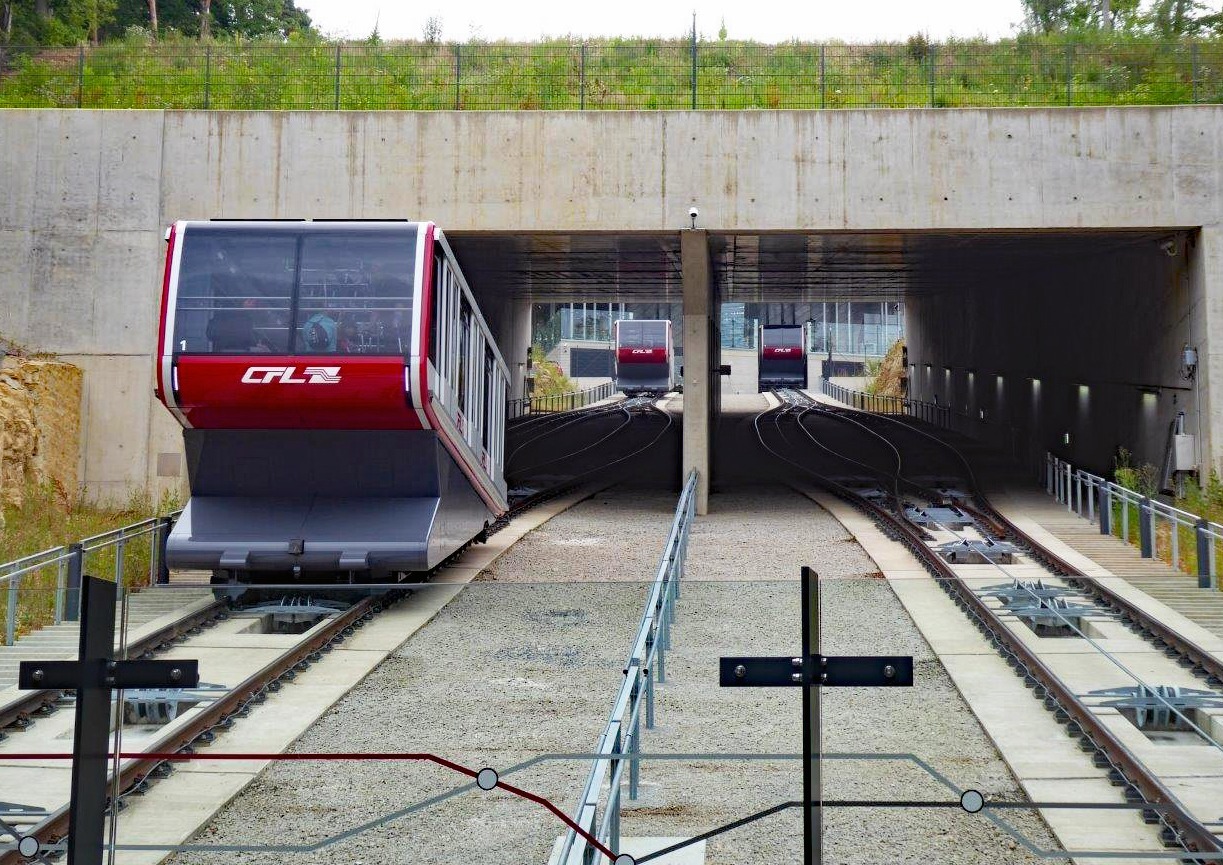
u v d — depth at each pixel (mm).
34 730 10312
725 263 35344
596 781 6730
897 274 39344
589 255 32219
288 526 15898
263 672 11117
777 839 7961
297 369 15180
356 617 12719
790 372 68812
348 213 24734
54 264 24844
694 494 27297
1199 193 24000
